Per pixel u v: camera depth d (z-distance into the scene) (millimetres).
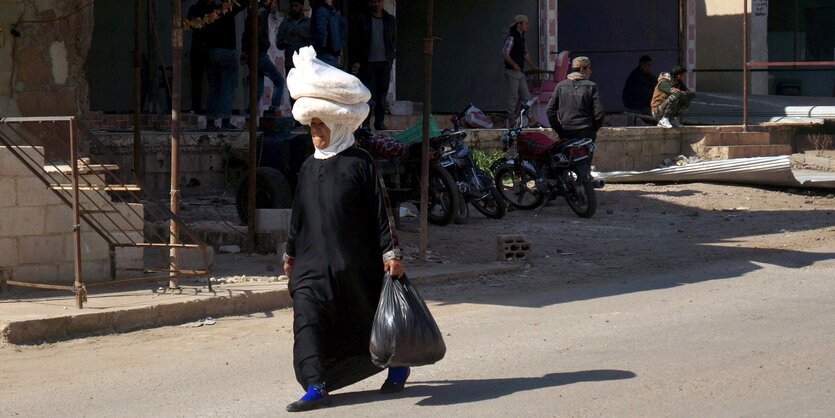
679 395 6426
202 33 17750
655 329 8516
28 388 6891
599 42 29469
